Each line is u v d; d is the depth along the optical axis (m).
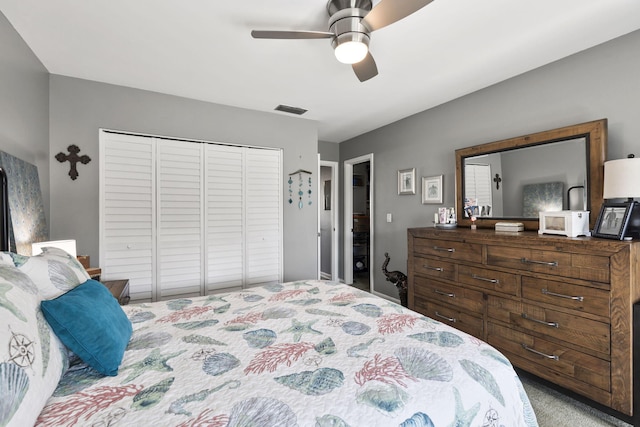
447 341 1.22
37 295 0.96
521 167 2.47
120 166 2.69
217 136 3.12
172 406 0.82
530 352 2.00
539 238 1.94
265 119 3.39
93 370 1.01
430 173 3.37
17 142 1.89
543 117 2.36
